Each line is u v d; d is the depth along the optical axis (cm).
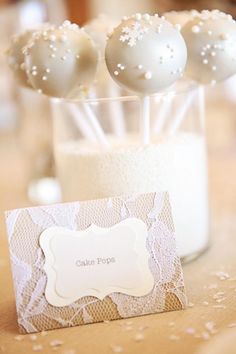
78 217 33
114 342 31
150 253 34
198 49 37
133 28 33
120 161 38
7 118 105
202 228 42
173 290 34
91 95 42
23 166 82
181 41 34
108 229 33
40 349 31
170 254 34
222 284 37
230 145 84
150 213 34
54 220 33
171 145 39
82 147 41
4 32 86
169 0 101
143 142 39
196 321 32
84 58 36
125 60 33
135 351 30
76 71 36
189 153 40
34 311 33
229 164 74
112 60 33
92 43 37
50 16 87
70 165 40
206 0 94
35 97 71
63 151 41
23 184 71
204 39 36
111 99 40
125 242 33
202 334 31
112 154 38
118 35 33
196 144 41
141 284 33
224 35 36
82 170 39
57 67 36
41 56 36
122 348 30
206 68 37
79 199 39
